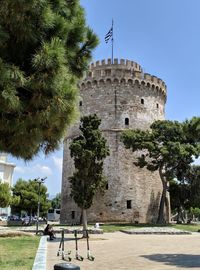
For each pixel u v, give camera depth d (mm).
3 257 14797
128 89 58719
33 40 8539
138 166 53750
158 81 61906
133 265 14352
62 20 9031
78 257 16547
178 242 26859
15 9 8023
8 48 8688
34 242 22828
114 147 56531
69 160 58781
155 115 60688
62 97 8719
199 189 61094
